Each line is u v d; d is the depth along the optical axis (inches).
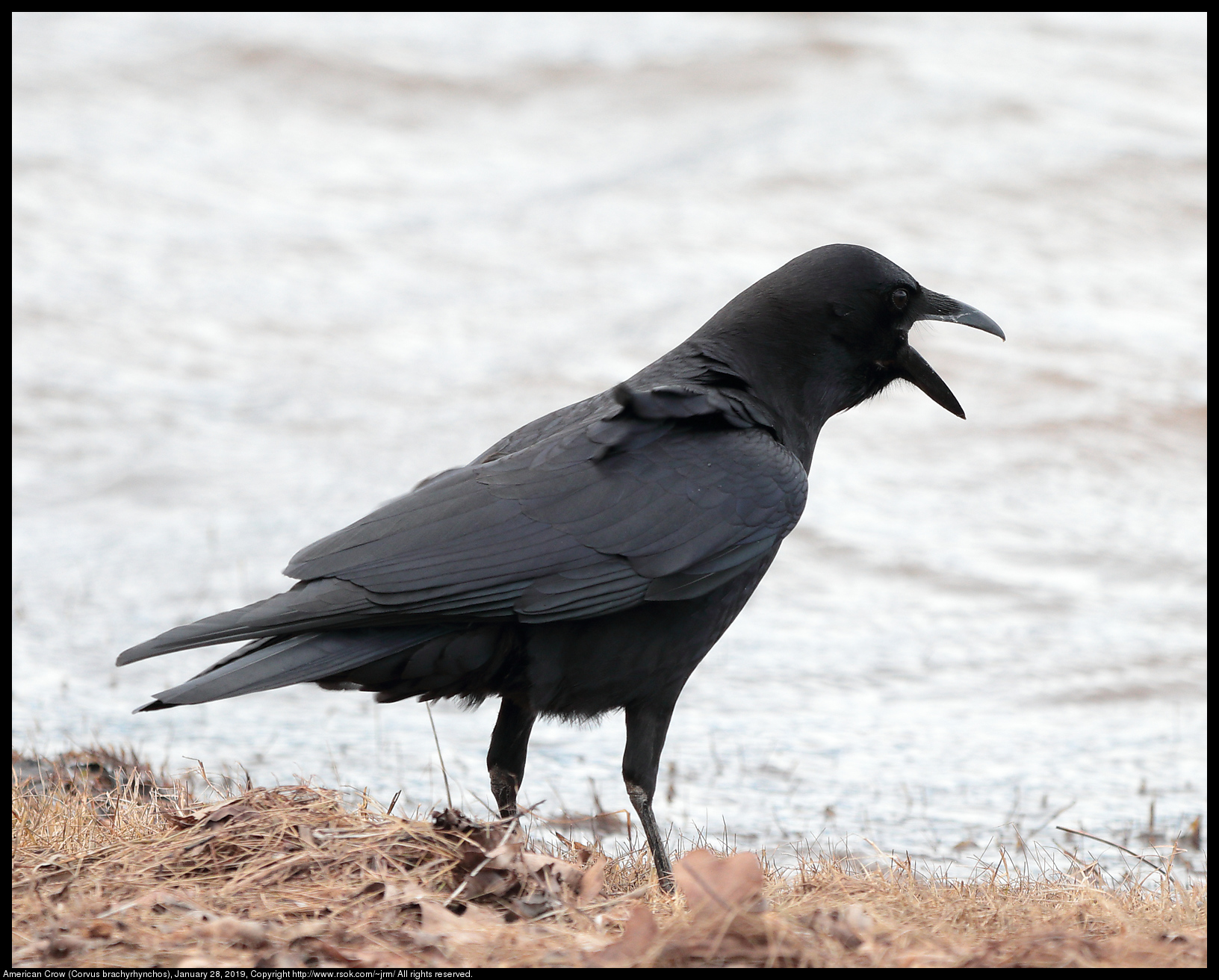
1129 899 235.8
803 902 219.1
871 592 555.5
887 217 1006.4
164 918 200.1
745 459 263.9
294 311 877.8
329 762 376.5
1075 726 426.3
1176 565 576.1
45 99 1174.3
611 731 427.2
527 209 1059.3
